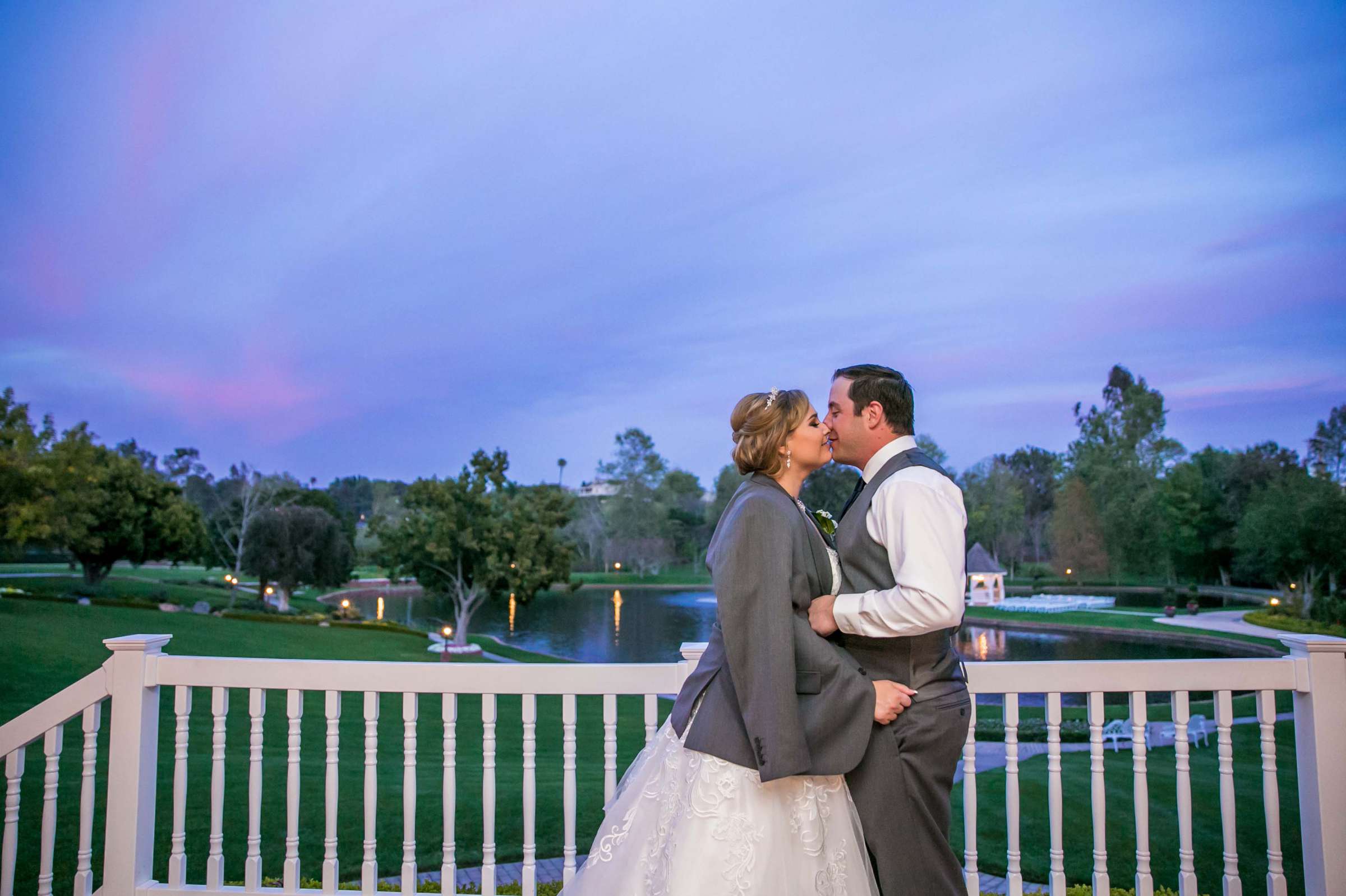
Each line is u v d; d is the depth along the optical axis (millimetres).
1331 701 2902
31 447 31969
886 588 2135
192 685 3234
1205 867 6637
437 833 7082
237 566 43906
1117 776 9922
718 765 2098
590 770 10672
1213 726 14789
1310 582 44656
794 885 2018
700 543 91000
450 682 3086
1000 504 77938
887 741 2131
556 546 34000
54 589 37938
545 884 4320
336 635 30953
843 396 2340
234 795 8234
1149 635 37500
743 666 2033
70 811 7203
